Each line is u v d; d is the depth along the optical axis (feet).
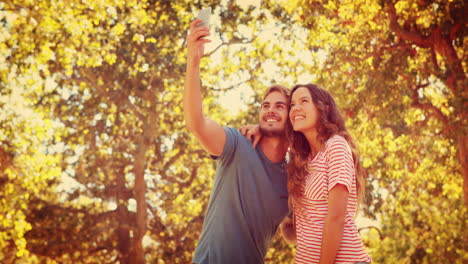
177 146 48.29
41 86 45.11
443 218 51.57
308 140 9.62
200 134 9.55
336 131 9.36
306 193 9.13
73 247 45.70
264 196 10.02
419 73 40.06
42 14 35.88
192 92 9.33
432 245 51.21
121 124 47.24
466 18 34.91
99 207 48.24
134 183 48.65
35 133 40.98
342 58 41.19
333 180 8.57
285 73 48.88
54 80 46.19
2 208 40.16
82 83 46.09
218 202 10.19
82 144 46.60
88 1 36.01
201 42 9.36
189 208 48.37
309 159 9.37
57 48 37.76
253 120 48.24
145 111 45.42
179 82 44.75
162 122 48.03
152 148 48.39
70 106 46.44
